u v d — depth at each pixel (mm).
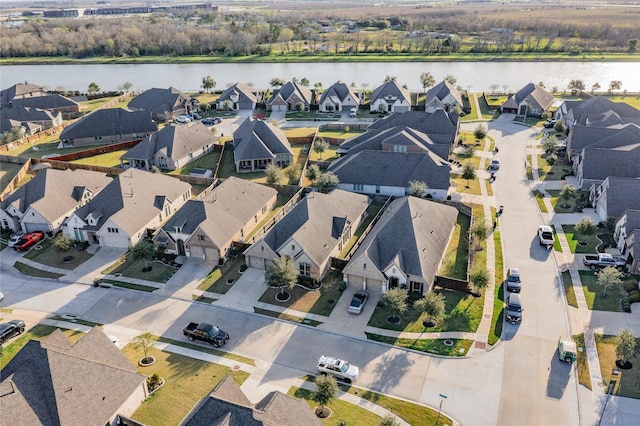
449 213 70750
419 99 152875
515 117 130750
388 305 51875
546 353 48094
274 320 53906
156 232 67438
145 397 43062
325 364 45469
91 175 84250
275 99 142625
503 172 93688
